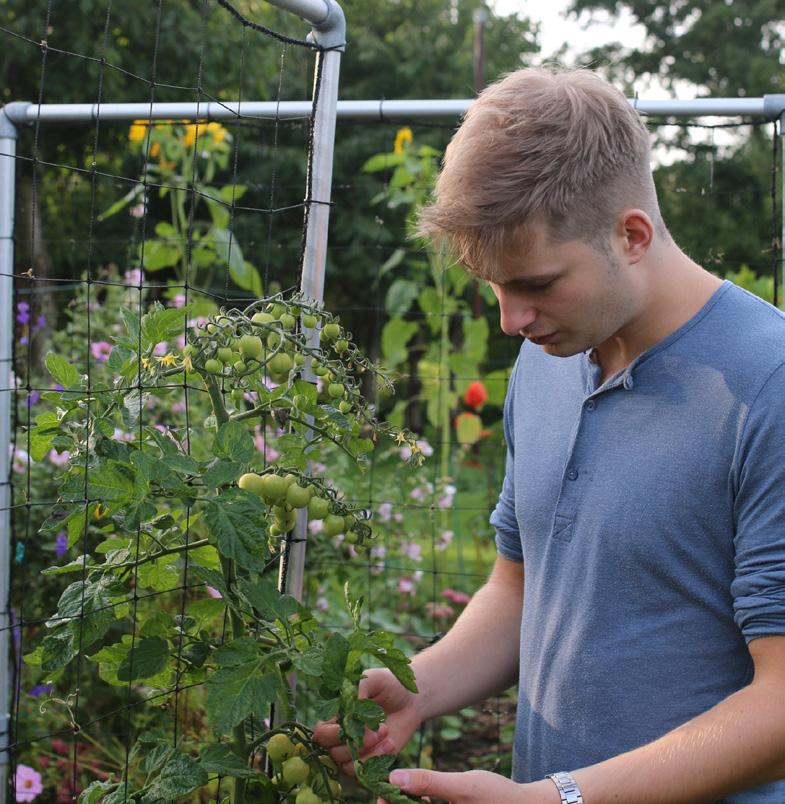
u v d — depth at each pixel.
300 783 1.41
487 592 1.81
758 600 1.26
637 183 1.29
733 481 1.33
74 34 8.90
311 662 1.28
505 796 1.25
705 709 1.39
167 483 1.28
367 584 3.67
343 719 1.28
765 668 1.26
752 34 17.16
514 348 5.46
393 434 1.56
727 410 1.33
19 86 9.17
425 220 1.29
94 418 1.40
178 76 9.79
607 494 1.42
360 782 1.31
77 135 7.53
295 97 11.03
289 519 1.51
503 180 1.21
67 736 2.89
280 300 1.49
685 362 1.38
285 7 1.60
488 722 3.53
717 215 9.35
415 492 3.80
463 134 1.28
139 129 4.61
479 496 4.78
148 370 1.44
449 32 15.53
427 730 3.35
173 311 1.44
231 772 1.32
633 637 1.41
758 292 5.08
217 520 1.27
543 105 1.25
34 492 3.13
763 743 1.22
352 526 1.47
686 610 1.39
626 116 1.29
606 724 1.44
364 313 12.17
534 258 1.25
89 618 1.35
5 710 2.03
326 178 1.71
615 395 1.44
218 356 1.40
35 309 4.17
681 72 17.44
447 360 4.70
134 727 2.93
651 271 1.37
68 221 7.69
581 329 1.33
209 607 1.52
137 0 9.16
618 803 1.24
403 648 3.51
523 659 1.61
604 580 1.43
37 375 3.71
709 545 1.36
